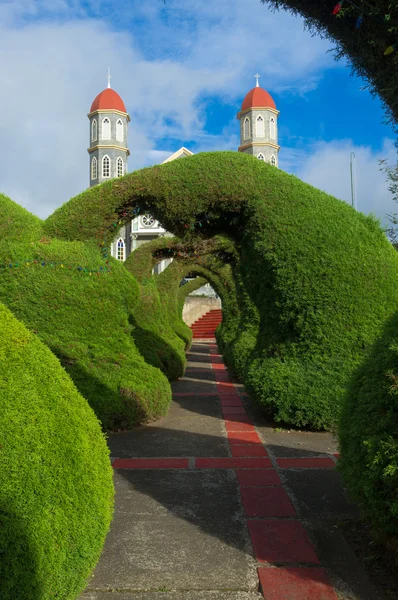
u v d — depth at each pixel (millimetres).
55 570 1795
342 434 3025
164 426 6129
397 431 2525
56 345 5867
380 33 2949
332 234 5945
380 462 2461
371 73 3182
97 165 49500
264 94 49188
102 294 6289
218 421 6473
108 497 2236
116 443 5242
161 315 11555
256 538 2963
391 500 2420
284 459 4660
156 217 6727
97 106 49875
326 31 3348
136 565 2629
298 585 2453
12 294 6027
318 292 5902
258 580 2504
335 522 3209
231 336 13484
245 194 6215
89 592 2387
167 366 10023
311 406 5707
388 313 5852
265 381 6062
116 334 6418
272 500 3588
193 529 3086
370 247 5988
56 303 6082
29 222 6566
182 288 23016
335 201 6293
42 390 2100
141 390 6039
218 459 4660
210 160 6367
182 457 4723
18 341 2146
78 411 2281
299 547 2850
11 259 6113
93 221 6477
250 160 6449
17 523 1688
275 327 6461
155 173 6375
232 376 11305
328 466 4438
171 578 2508
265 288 6344
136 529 3080
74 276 6172
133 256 12641
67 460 2012
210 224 6695
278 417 5898
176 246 10727
